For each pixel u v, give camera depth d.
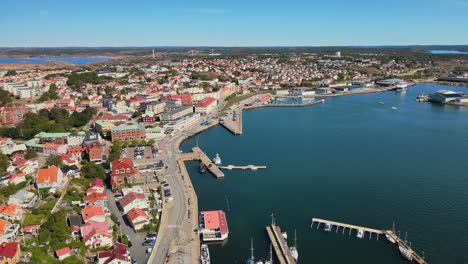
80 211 178.88
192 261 145.88
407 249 153.88
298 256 153.12
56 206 182.00
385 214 187.12
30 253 139.88
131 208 180.62
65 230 157.12
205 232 165.38
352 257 152.38
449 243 161.25
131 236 162.25
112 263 137.38
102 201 186.75
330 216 185.62
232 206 198.38
